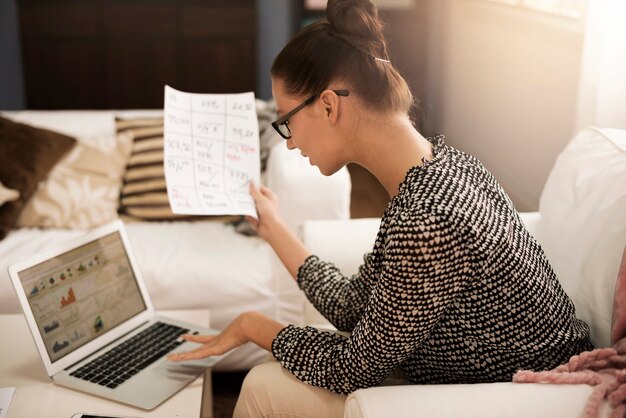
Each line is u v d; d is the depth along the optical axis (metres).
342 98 1.22
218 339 1.45
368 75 1.21
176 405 1.36
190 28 4.82
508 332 1.20
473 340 1.23
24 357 1.54
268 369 1.37
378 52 1.24
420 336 1.17
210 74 4.91
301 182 2.36
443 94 5.37
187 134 1.53
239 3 4.79
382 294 1.15
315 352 1.31
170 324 1.68
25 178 2.46
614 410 1.01
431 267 1.11
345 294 1.51
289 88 1.25
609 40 2.27
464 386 1.09
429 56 5.55
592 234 1.43
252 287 2.25
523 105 3.73
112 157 2.59
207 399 1.68
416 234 1.11
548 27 3.37
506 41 3.97
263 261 2.31
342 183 2.38
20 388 1.42
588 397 1.04
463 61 4.82
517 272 1.18
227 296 2.25
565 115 3.20
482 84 4.43
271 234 1.59
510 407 1.03
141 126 2.69
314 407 1.30
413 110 1.33
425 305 1.14
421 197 1.15
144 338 1.61
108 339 1.58
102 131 2.76
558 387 1.08
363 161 1.28
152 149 2.62
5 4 4.88
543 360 1.22
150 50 4.85
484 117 4.40
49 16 4.75
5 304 2.15
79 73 4.86
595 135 1.66
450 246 1.12
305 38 1.24
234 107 1.58
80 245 1.58
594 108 2.47
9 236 2.40
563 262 1.50
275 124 1.28
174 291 2.23
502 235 1.18
